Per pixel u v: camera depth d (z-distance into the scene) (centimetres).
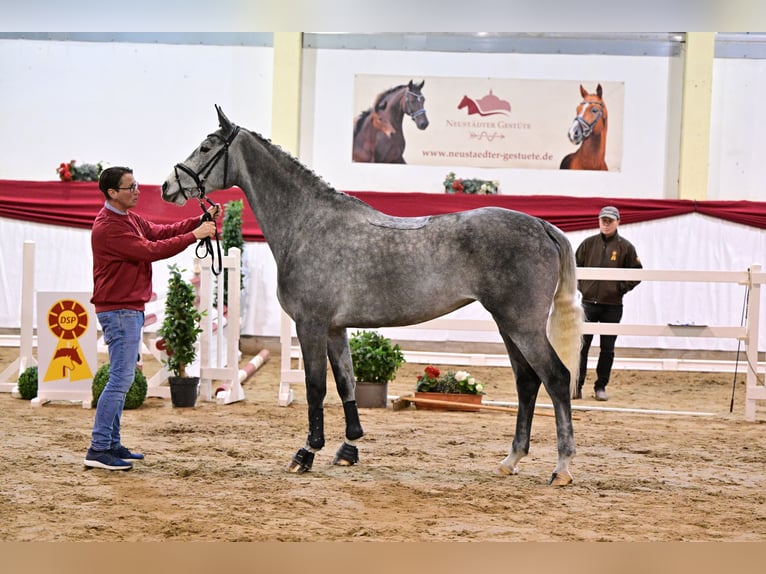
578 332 522
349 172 1397
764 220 1270
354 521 432
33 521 422
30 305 910
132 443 645
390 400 905
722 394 1064
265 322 1327
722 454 652
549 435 721
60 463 565
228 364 885
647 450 661
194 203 1335
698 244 1284
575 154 1377
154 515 438
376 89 1386
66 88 1392
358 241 530
